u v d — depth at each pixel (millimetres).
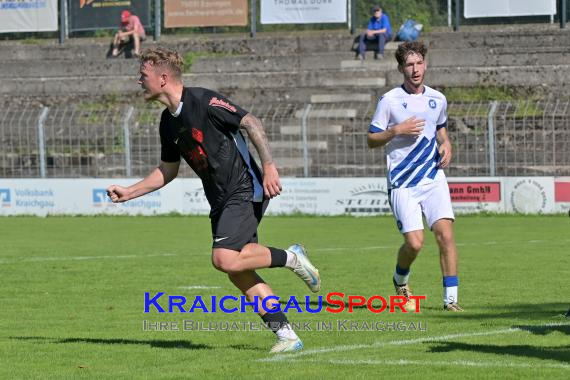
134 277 27219
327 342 16625
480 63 64188
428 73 63938
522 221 45125
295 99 64125
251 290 15688
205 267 29625
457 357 15000
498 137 52094
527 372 13703
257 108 61906
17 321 19750
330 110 59500
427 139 20812
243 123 14625
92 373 14219
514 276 26594
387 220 47062
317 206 49625
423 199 20891
